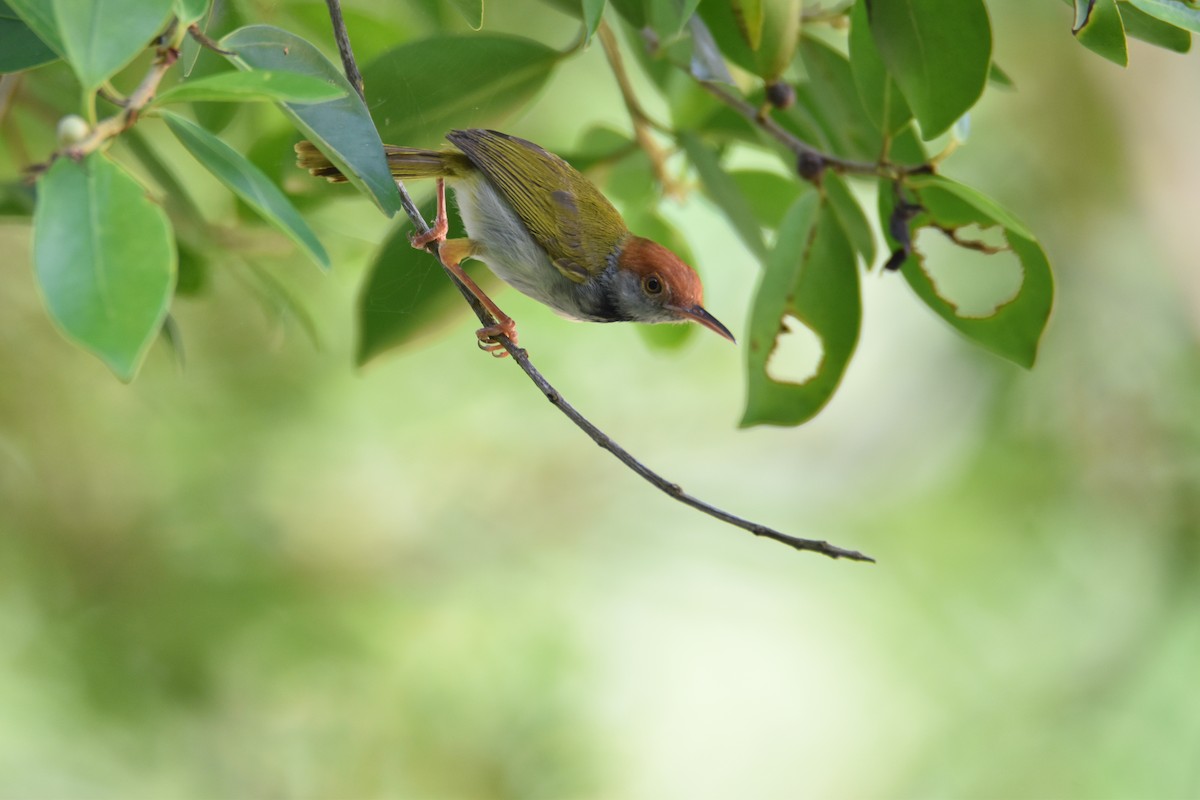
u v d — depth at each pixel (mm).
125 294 3729
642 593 14125
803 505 14914
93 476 12242
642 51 7609
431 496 13609
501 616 13344
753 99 7273
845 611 14453
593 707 13141
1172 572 14484
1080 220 14836
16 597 11789
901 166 6227
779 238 6422
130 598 11938
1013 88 6754
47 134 8156
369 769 11945
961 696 13992
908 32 5695
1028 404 15039
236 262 8648
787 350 14305
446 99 6785
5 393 12070
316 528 12938
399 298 7082
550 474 14141
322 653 12109
